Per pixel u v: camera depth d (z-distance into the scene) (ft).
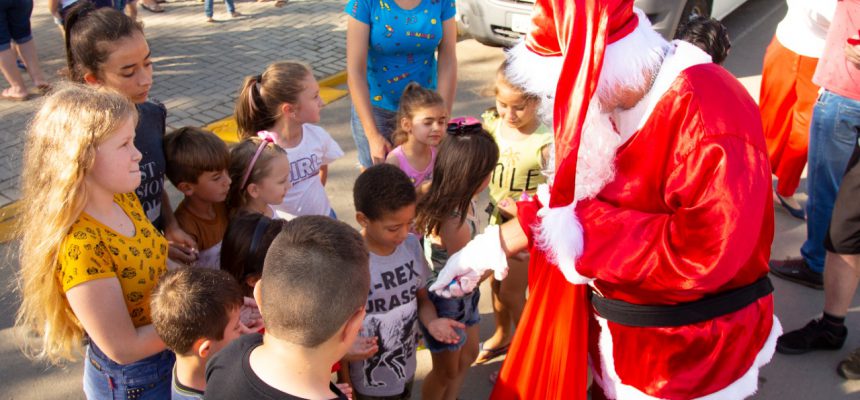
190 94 19.63
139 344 6.24
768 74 13.26
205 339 6.15
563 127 5.94
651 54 6.05
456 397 9.77
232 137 17.30
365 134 12.14
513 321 10.84
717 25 8.77
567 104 5.90
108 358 6.63
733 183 5.77
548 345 7.27
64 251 5.88
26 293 6.17
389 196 7.30
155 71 21.16
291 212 10.10
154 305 6.15
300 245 4.93
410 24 10.81
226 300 6.26
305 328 4.66
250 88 9.86
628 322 6.79
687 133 5.99
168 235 8.52
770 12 26.21
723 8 22.41
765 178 5.92
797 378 10.42
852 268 10.07
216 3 27.53
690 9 19.90
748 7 26.73
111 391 6.77
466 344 8.90
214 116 18.43
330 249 4.91
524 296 9.93
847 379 10.36
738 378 6.89
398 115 10.28
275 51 22.74
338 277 4.78
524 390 7.55
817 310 11.82
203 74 20.95
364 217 7.55
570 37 5.74
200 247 8.79
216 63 21.79
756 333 6.86
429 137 9.96
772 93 13.29
